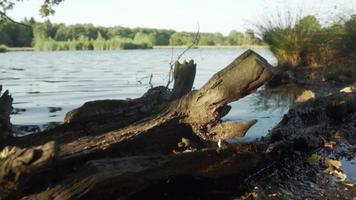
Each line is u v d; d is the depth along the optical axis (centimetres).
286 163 572
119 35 13188
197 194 486
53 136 513
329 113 750
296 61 1848
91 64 3503
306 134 634
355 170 563
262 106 1047
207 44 8856
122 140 462
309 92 767
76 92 1416
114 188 408
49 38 10862
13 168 359
